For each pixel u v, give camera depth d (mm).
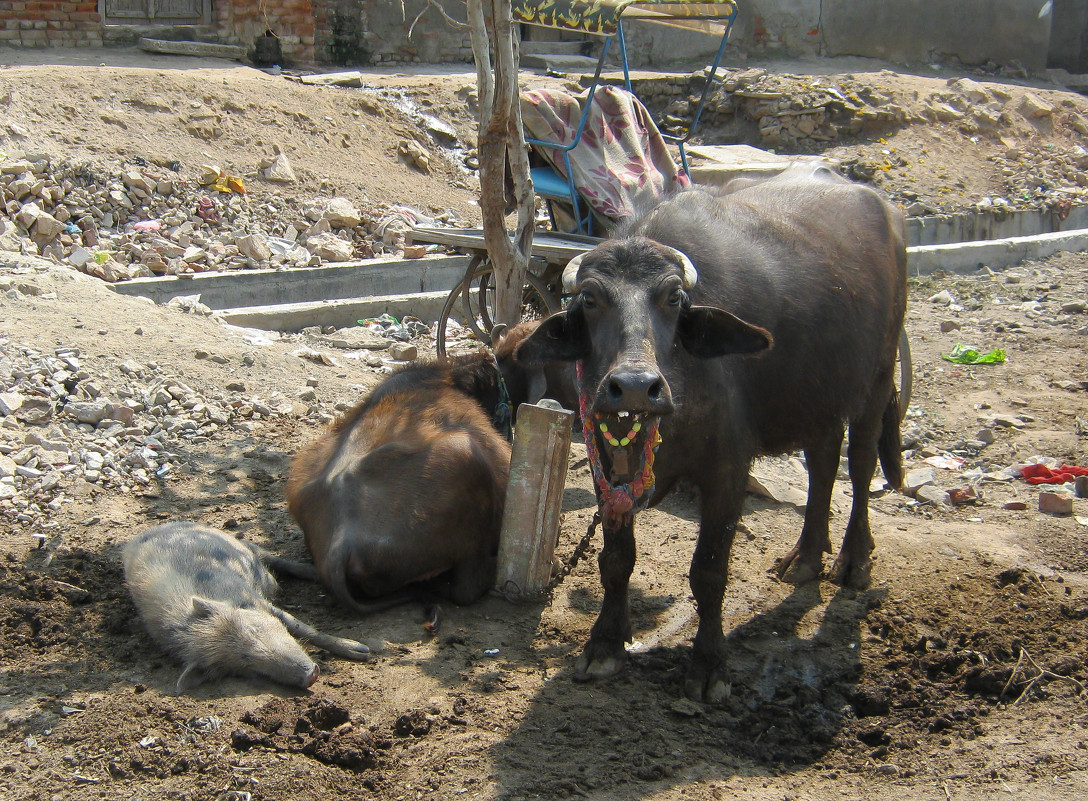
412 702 3908
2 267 7324
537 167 7242
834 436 4602
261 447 5770
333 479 4457
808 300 4160
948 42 16875
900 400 5578
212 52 13367
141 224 9031
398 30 14742
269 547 4895
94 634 4211
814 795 3564
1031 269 10422
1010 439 6238
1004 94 14906
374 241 9820
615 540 3982
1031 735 3867
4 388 5672
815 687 4125
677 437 3809
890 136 13859
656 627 4434
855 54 16641
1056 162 13977
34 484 5117
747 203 4367
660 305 3568
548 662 4195
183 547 4305
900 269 4879
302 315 8000
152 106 10594
